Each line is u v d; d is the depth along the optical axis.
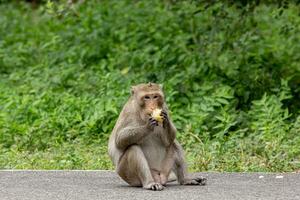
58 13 19.62
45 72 20.64
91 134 16.92
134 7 24.20
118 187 11.09
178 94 18.48
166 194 10.45
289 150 14.73
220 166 13.62
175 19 22.66
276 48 20.73
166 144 11.00
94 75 20.33
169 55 20.39
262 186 11.14
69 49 22.17
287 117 16.64
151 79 19.44
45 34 24.83
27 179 11.91
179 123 16.95
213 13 19.19
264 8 21.47
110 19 23.52
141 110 10.83
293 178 11.88
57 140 16.52
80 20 23.66
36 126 16.95
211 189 10.84
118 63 20.89
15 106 18.19
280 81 19.16
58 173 12.59
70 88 19.67
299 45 21.11
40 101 18.11
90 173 12.61
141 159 10.77
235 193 10.55
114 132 11.21
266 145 14.80
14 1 29.80
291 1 18.42
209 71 19.34
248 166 13.58
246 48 19.78
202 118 16.91
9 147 16.42
